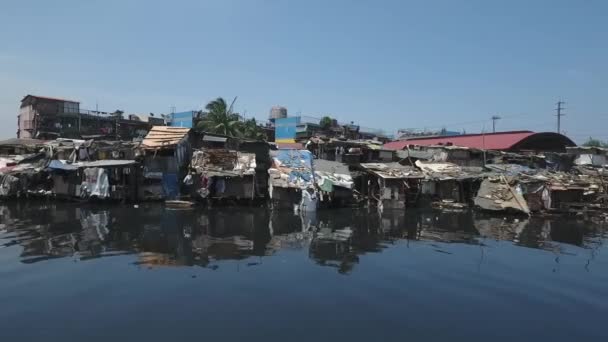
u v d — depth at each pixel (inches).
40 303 444.1
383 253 714.2
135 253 667.4
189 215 1085.1
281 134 2785.4
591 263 670.5
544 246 799.7
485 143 2149.4
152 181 1311.5
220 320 410.3
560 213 1238.9
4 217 1002.1
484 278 575.5
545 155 1871.3
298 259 657.0
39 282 511.8
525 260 684.1
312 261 647.1
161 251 685.3
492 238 874.8
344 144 1633.9
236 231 882.8
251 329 391.5
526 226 1044.5
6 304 439.5
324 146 1619.1
